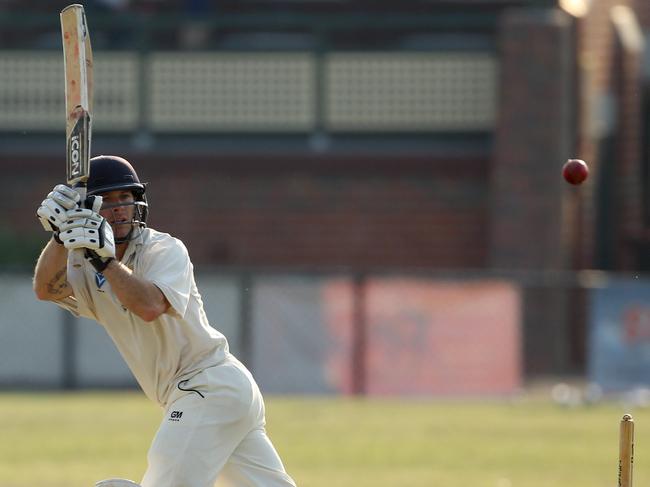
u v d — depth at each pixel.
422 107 99.56
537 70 96.19
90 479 39.75
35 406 64.44
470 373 70.19
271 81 100.44
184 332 22.58
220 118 100.56
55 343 73.69
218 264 99.38
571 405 67.00
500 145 96.50
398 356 70.38
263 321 71.31
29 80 100.56
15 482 39.03
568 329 91.00
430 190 98.75
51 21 100.19
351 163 99.19
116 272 21.08
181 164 99.50
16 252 92.19
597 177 98.44
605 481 40.53
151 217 99.69
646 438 51.34
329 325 70.81
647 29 100.62
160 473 22.41
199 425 22.39
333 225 99.19
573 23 98.06
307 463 44.19
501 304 70.31
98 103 100.31
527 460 45.50
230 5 101.75
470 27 100.06
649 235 96.94
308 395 70.56
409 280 70.31
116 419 58.00
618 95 98.94
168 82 100.75
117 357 73.62
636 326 69.75
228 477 23.47
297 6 101.81
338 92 100.19
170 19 99.88
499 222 96.00
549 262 95.38
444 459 45.53
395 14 100.19
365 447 48.66
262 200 99.56
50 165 99.31
